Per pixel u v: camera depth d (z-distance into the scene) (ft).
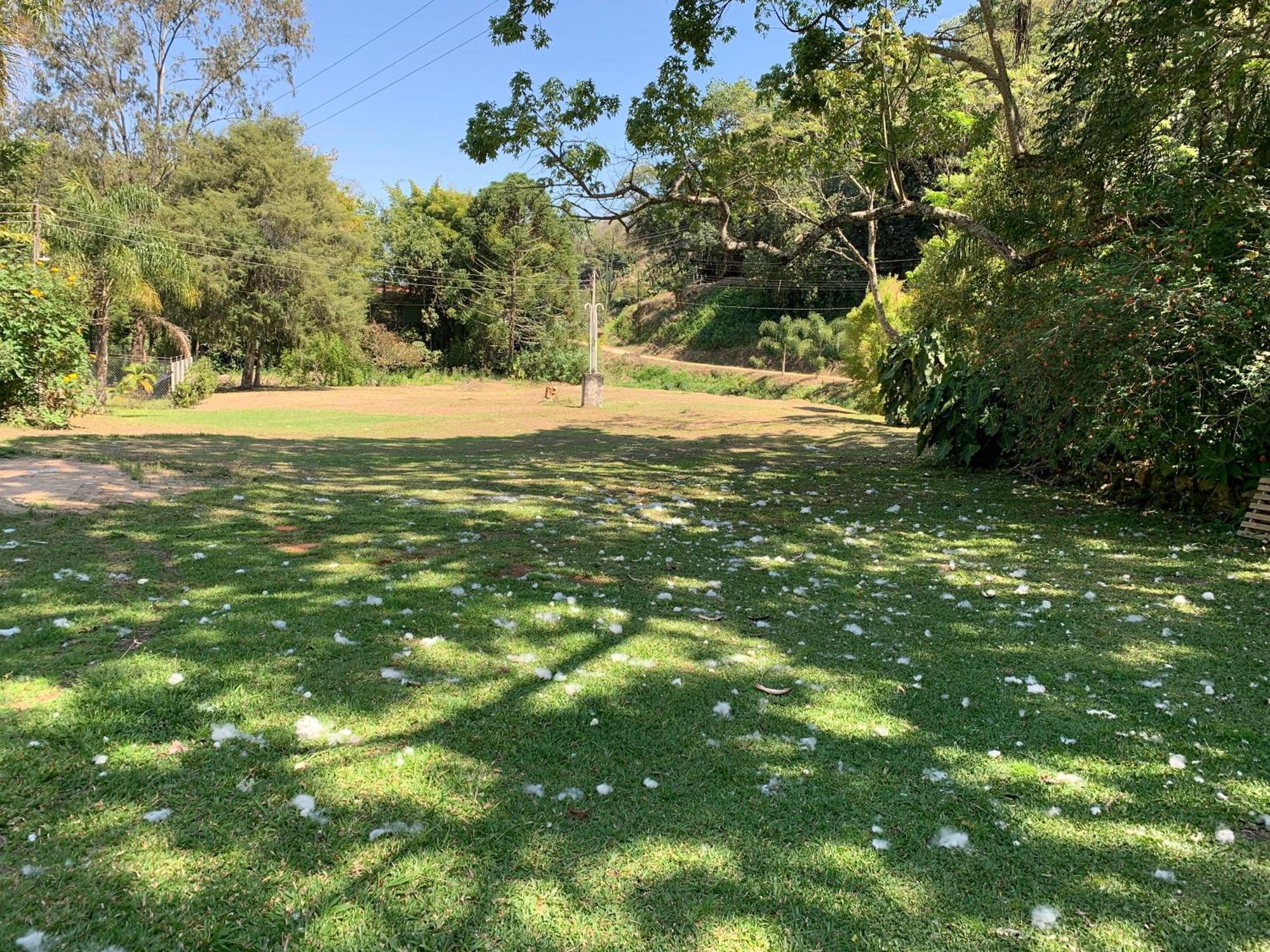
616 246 257.55
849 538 23.21
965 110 55.77
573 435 59.26
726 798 8.61
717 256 154.51
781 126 62.13
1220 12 27.30
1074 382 25.44
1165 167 30.01
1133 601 16.81
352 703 10.46
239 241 114.11
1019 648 13.80
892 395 54.95
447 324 165.17
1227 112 28.53
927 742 10.13
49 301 47.32
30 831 7.32
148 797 8.00
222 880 6.84
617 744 9.72
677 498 30.48
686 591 17.01
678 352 185.16
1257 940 6.59
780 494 31.83
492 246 153.07
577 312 163.22
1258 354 21.83
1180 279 22.99
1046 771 9.45
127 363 93.35
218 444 43.83
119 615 13.30
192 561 17.33
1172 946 6.51
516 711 10.52
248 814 7.83
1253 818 8.45
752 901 6.95
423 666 11.88
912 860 7.63
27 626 12.53
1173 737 10.42
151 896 6.58
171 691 10.42
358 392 118.01
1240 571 19.34
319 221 128.36
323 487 29.60
